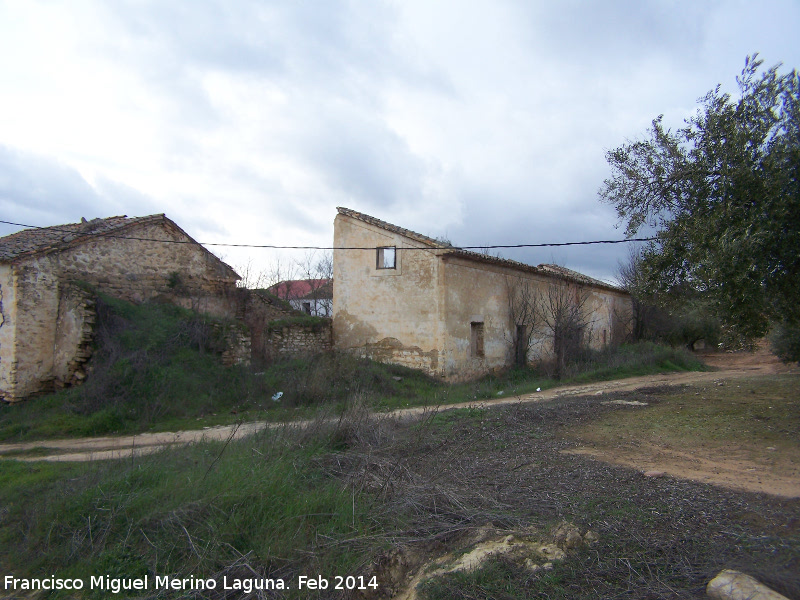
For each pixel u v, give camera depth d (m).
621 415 10.34
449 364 16.41
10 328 12.51
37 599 4.29
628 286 29.56
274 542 4.50
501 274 19.61
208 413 12.08
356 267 17.89
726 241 7.32
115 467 6.52
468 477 6.14
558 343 20.62
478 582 3.70
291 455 6.52
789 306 8.53
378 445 7.36
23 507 5.73
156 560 4.50
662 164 9.33
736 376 19.19
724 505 4.96
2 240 15.18
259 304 19.36
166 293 16.67
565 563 3.90
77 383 12.65
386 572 4.17
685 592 3.40
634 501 5.13
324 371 14.11
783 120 7.79
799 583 3.32
